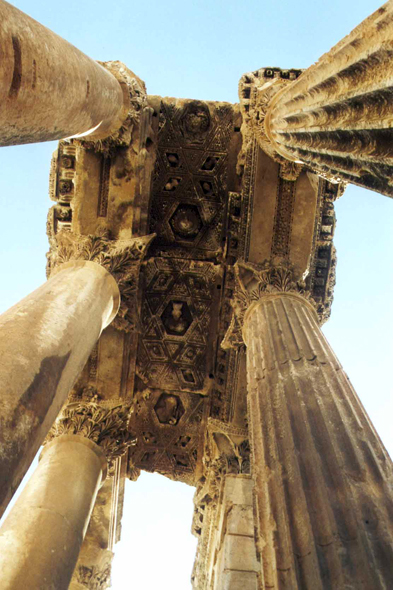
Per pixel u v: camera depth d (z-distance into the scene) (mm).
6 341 7500
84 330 9602
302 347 9133
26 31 6629
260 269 12766
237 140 15297
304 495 6020
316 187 13328
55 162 13750
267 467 6926
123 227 13789
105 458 13289
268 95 12820
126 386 15406
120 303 12711
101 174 13688
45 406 7223
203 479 16938
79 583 15250
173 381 16703
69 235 13445
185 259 15789
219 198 15633
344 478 6023
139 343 16312
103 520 16109
